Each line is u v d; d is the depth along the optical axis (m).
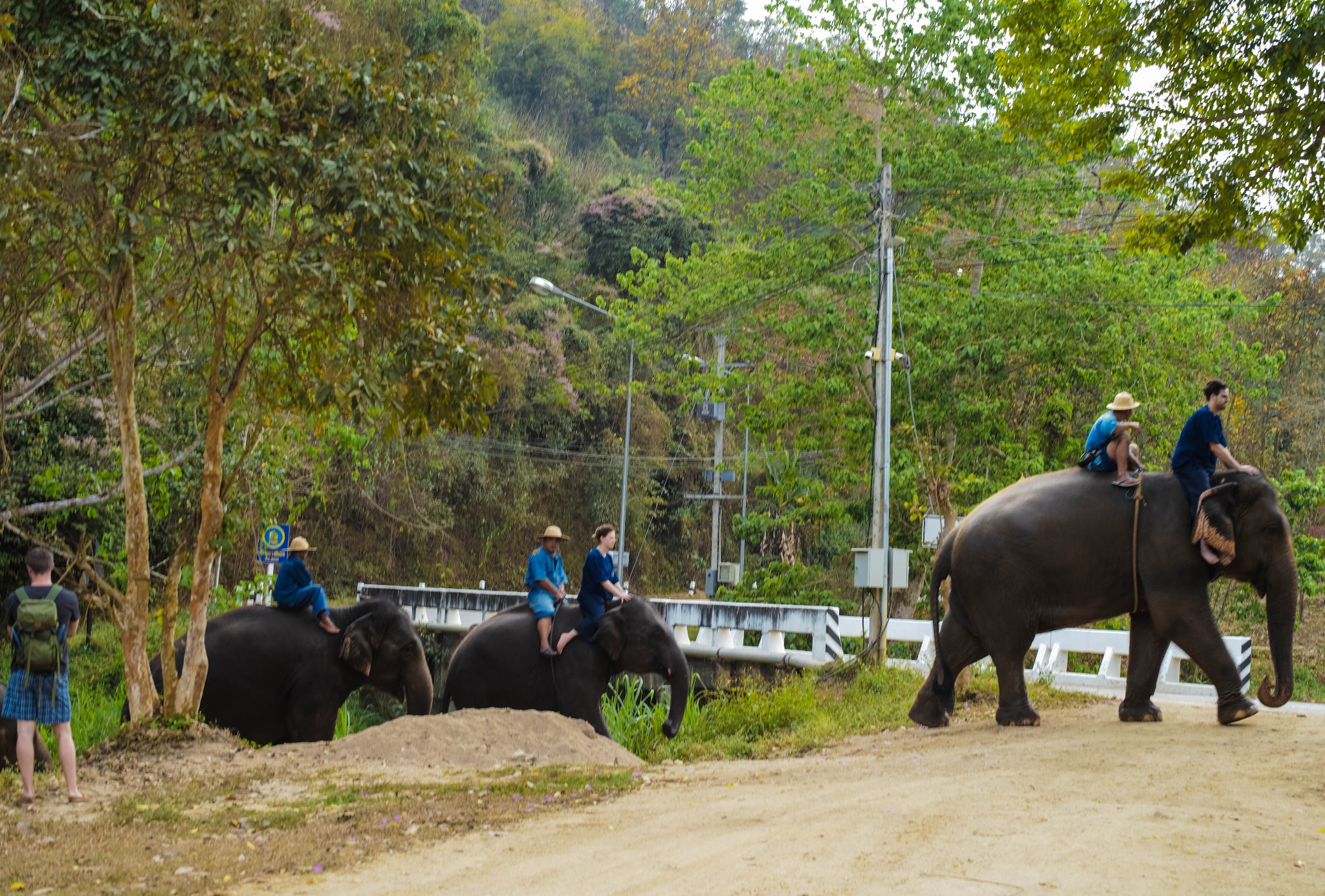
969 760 8.18
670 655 12.55
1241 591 24.78
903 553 15.41
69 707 7.68
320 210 9.96
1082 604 9.31
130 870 5.78
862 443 23.89
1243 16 10.32
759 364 26.11
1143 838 5.62
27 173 9.16
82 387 18.59
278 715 12.70
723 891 5.02
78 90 9.35
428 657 23.78
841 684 14.71
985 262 24.42
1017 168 25.81
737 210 41.94
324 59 10.01
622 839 6.30
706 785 8.23
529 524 40.41
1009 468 22.78
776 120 25.58
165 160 9.84
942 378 22.83
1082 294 22.86
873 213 21.91
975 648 10.17
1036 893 4.78
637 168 57.38
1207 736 8.34
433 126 10.47
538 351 39.31
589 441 42.00
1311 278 34.03
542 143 49.12
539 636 12.95
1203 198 11.27
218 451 10.15
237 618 12.85
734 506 44.09
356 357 10.28
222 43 9.44
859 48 24.95
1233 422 28.34
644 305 29.08
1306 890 4.76
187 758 9.23
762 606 17.56
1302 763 7.28
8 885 5.50
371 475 33.78
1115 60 10.93
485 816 7.20
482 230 10.73
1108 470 9.47
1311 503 22.73
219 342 10.15
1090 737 8.59
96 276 10.31
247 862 5.96
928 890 4.87
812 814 6.61
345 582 36.22
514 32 59.78
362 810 7.35
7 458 14.21
